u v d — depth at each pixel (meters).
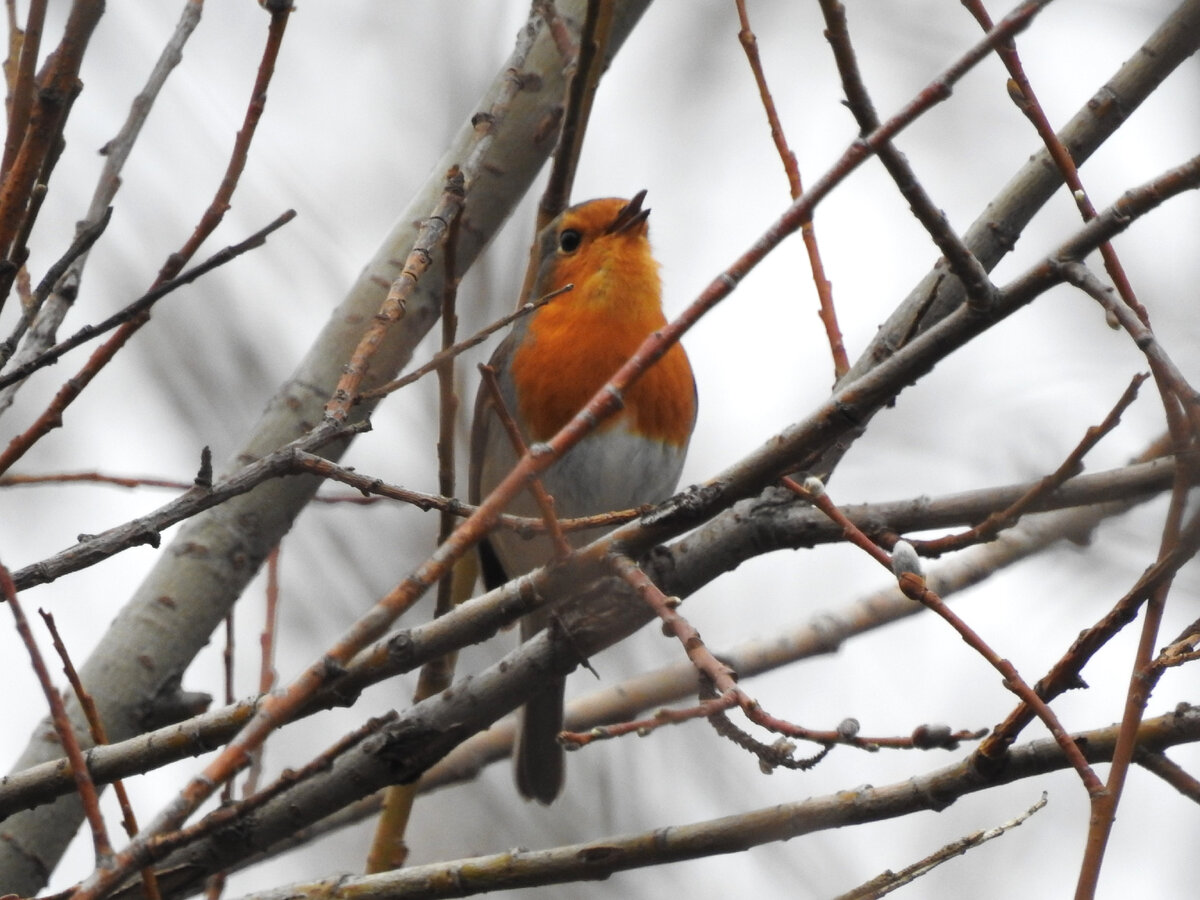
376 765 6.03
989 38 4.27
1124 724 4.36
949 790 5.14
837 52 4.41
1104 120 6.47
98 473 5.84
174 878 5.97
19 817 6.82
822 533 6.13
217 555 7.48
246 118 5.41
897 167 4.52
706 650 4.74
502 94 6.30
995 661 4.45
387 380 8.02
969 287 4.77
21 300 6.02
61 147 5.38
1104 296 4.49
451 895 5.65
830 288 6.14
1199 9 6.38
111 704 7.11
